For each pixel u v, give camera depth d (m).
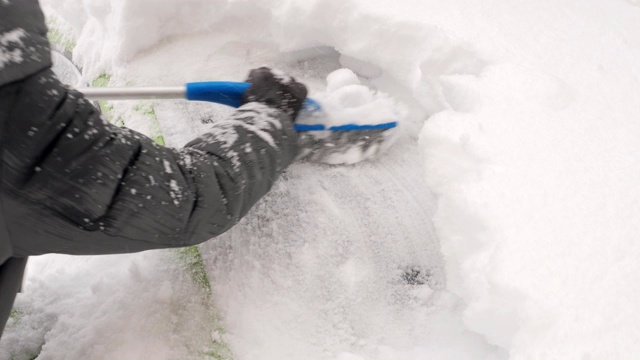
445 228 1.08
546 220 1.00
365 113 1.29
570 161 1.08
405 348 1.12
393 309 1.17
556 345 0.88
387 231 1.25
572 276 0.93
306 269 1.17
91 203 0.78
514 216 1.01
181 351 1.07
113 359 1.07
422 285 1.20
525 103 1.17
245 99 1.17
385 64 1.38
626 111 1.15
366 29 1.36
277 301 1.13
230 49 1.56
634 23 1.34
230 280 1.14
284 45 1.47
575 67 1.24
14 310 1.18
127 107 1.45
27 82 0.70
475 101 1.21
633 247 0.96
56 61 1.73
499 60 1.25
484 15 1.35
